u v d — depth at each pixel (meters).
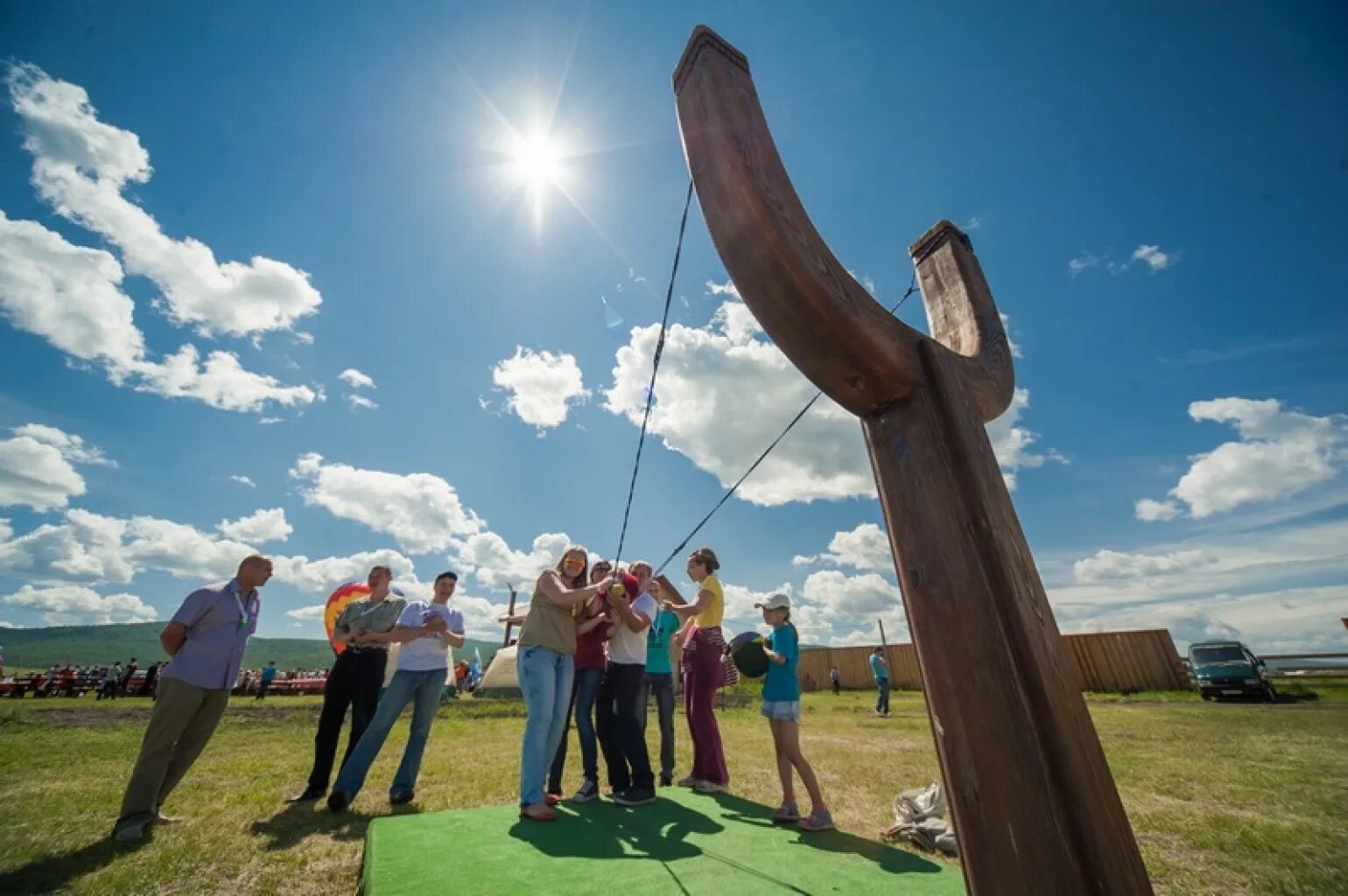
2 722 9.13
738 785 4.71
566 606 3.42
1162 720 9.79
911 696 21.44
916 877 2.28
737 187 1.14
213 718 3.55
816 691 26.62
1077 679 0.96
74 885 2.45
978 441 1.08
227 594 3.60
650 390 2.81
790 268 1.05
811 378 1.17
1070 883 0.78
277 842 3.02
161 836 3.10
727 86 1.29
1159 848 3.10
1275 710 11.34
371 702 4.20
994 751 0.88
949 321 1.76
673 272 2.29
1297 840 3.14
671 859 2.48
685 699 4.24
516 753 6.48
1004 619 0.92
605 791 4.32
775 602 3.39
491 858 2.48
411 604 4.18
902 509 1.09
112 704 15.36
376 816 3.51
